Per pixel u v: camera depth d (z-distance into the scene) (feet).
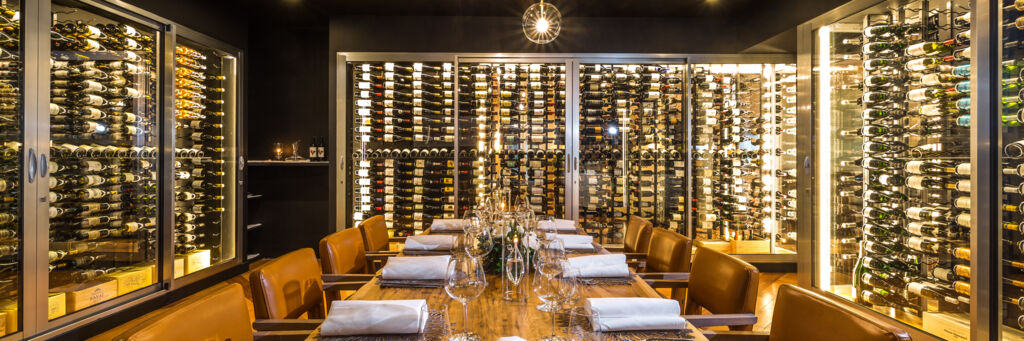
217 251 14.73
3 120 8.53
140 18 10.95
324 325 3.97
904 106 9.63
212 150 14.44
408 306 4.15
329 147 14.92
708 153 15.65
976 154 7.70
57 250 9.98
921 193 9.48
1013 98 7.45
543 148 15.60
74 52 10.04
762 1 13.66
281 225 17.67
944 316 8.74
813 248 11.88
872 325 3.55
